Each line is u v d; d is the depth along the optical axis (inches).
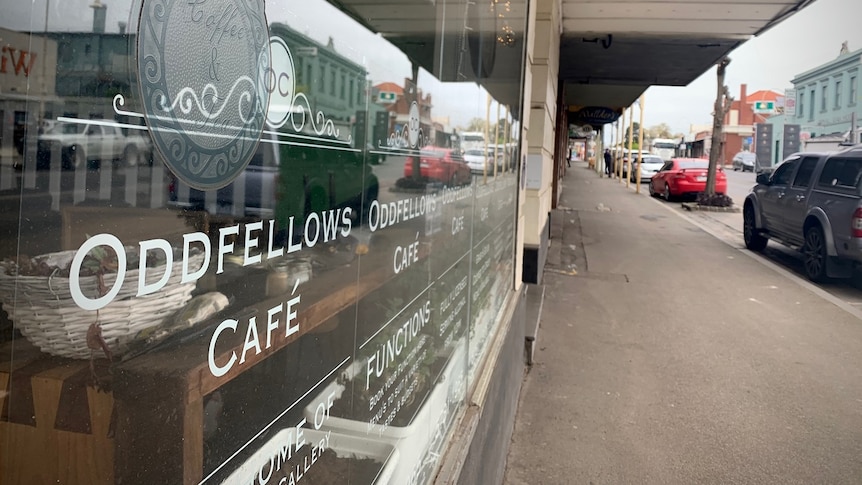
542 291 266.4
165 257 26.6
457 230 85.4
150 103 25.4
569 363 210.7
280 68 35.1
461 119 85.5
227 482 31.4
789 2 319.0
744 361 216.1
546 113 271.7
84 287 23.2
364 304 49.7
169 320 27.0
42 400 22.4
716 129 732.0
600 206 718.5
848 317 273.9
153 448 26.5
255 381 33.6
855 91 1615.4
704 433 162.9
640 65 533.0
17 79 20.7
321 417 42.0
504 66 125.6
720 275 356.8
